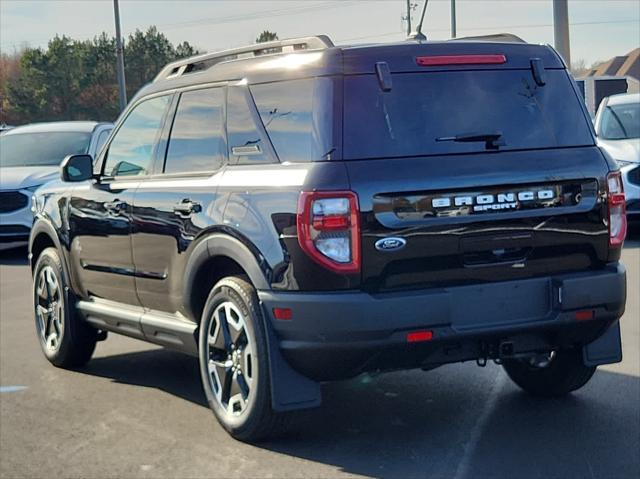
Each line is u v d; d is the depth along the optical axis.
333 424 6.05
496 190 5.27
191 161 6.18
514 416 6.09
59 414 6.49
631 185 13.23
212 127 6.03
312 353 5.16
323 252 5.05
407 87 5.36
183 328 6.19
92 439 5.93
